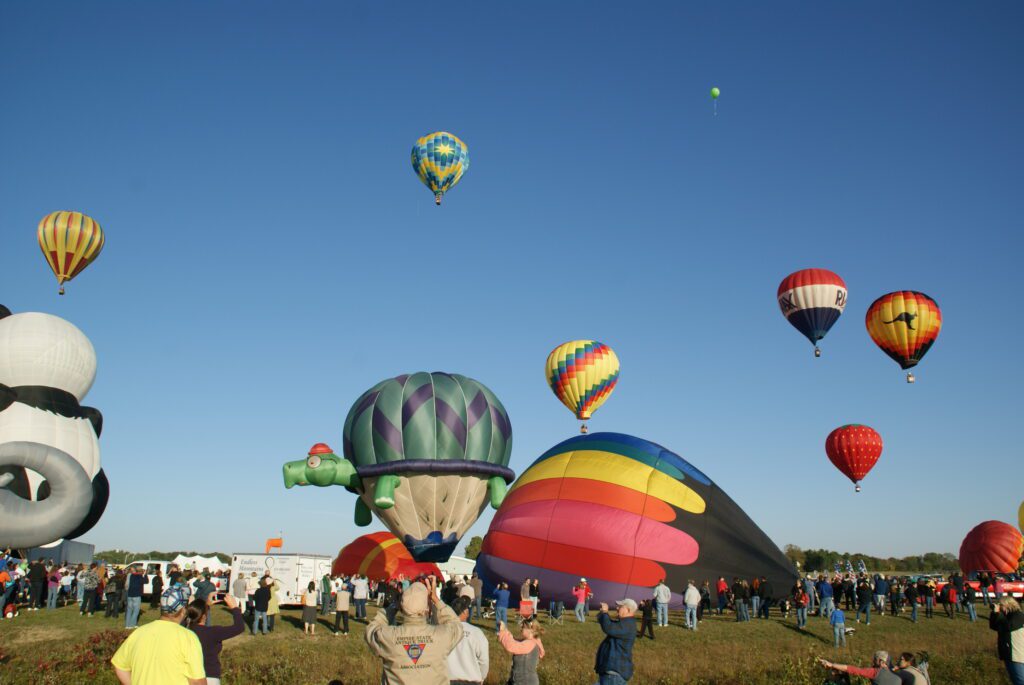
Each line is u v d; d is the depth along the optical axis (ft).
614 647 26.05
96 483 101.81
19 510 83.51
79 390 102.01
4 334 97.19
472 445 82.79
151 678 18.01
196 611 23.20
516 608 83.51
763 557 84.17
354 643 59.00
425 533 82.28
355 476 83.92
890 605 92.22
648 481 84.79
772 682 54.49
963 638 71.97
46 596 77.51
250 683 49.93
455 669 23.61
